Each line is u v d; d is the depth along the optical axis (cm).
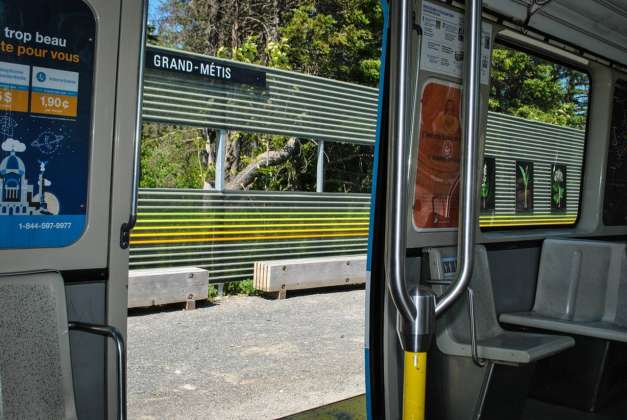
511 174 515
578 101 498
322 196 949
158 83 760
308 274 880
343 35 1464
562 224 498
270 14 1509
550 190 503
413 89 318
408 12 198
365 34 1502
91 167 225
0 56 206
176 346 620
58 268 220
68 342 212
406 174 199
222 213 833
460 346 322
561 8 399
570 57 453
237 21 1505
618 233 515
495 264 405
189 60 782
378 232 313
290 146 1240
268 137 1245
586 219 497
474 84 215
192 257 810
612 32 454
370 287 314
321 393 498
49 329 208
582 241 427
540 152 508
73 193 222
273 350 619
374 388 316
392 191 198
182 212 794
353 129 969
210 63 801
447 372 330
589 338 403
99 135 226
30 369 202
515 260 421
